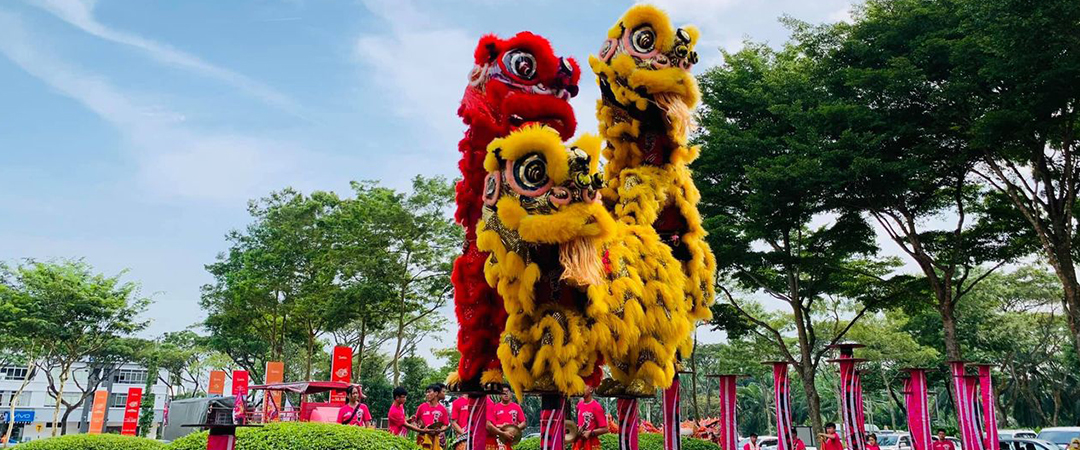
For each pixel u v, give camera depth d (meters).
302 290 27.89
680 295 5.21
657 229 5.91
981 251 17.62
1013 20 11.48
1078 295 14.05
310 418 12.70
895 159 15.95
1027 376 33.97
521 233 4.46
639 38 5.87
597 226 4.48
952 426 39.03
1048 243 14.45
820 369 42.97
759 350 30.75
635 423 5.40
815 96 16.72
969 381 9.62
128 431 21.61
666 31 5.86
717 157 17.12
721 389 8.20
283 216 29.44
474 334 5.14
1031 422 37.25
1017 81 12.80
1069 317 16.30
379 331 31.20
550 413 4.60
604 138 6.07
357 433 6.39
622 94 5.84
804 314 21.36
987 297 30.67
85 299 28.58
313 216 29.22
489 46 5.42
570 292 4.72
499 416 8.59
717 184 17.47
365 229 25.16
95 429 23.92
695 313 5.81
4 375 48.28
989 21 12.15
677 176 5.94
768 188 15.59
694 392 25.62
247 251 31.72
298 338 32.12
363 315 26.34
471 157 5.34
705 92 18.50
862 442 8.91
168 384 45.16
